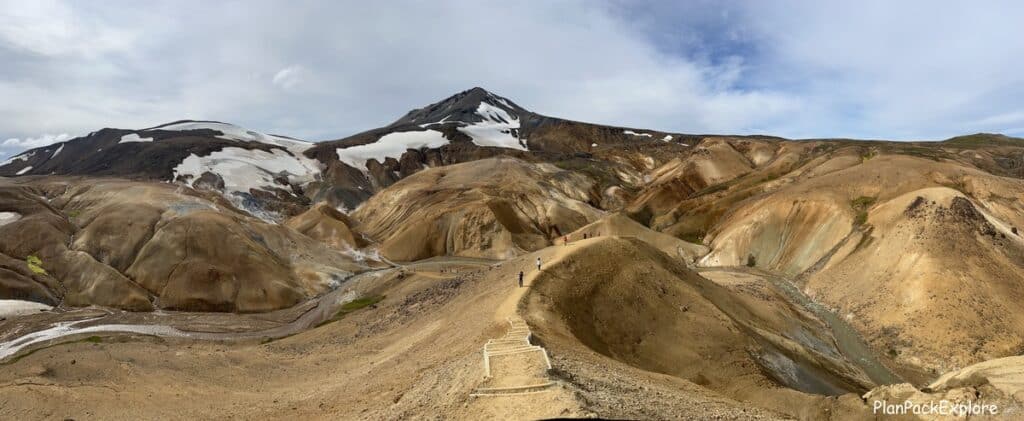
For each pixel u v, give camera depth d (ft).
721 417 69.97
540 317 107.24
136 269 239.30
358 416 76.48
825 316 204.03
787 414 92.79
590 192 447.42
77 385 112.57
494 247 323.37
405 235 332.80
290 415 88.84
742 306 170.30
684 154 506.48
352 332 167.73
